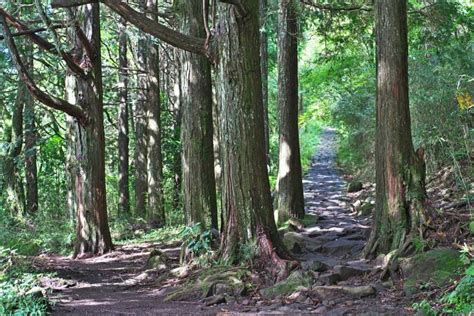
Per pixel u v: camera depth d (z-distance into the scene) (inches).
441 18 465.7
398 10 324.2
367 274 291.1
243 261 303.4
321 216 515.2
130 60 928.9
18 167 724.7
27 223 635.5
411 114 486.3
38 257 442.6
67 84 481.7
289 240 396.2
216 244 348.5
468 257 263.0
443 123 461.1
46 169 844.6
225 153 312.7
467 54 485.7
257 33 309.1
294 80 508.4
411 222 315.3
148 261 378.6
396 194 320.8
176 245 491.5
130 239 593.6
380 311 232.4
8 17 405.1
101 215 471.5
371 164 738.2
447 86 461.7
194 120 360.5
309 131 1419.8
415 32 530.0
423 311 223.0
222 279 288.0
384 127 326.6
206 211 357.4
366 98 773.3
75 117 462.3
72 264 424.2
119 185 781.3
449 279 250.5
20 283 301.4
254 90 308.5
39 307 249.6
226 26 304.5
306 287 267.1
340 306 246.4
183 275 327.0
